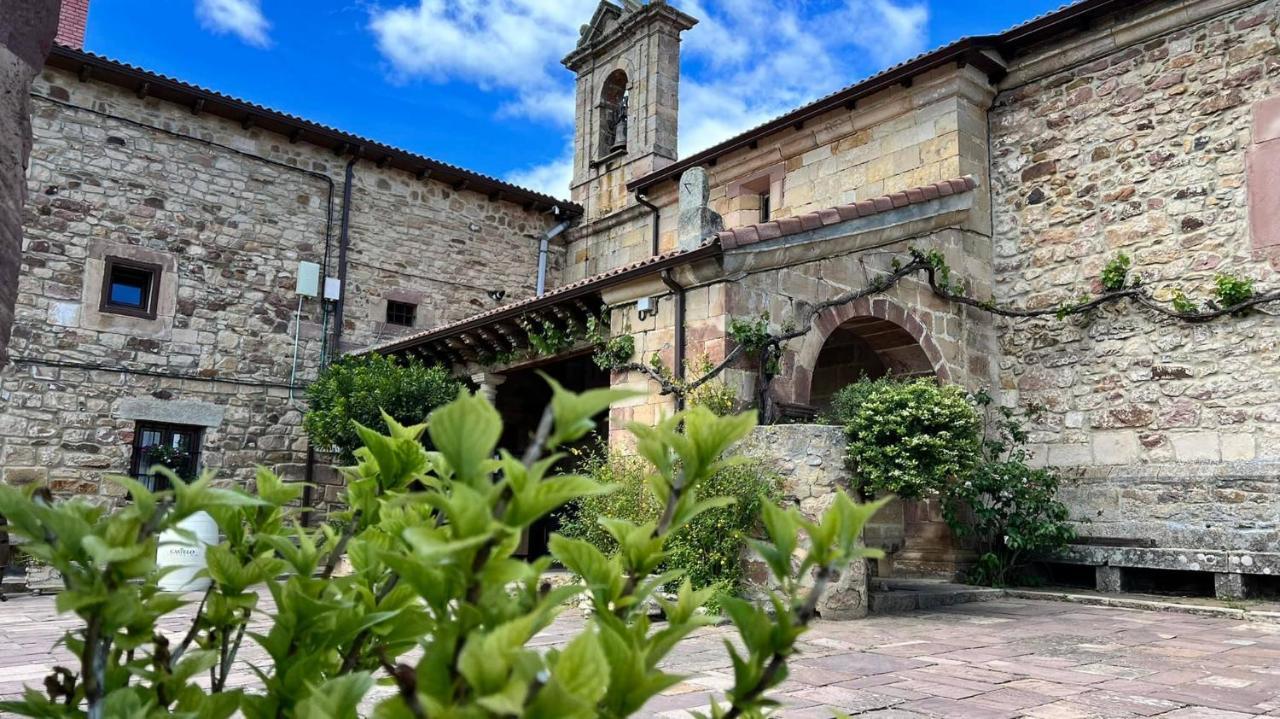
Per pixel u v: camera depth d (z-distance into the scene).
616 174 16.88
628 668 0.80
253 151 13.90
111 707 0.94
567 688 0.71
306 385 13.95
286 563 1.25
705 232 9.46
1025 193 11.12
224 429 13.12
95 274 12.29
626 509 7.54
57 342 11.94
